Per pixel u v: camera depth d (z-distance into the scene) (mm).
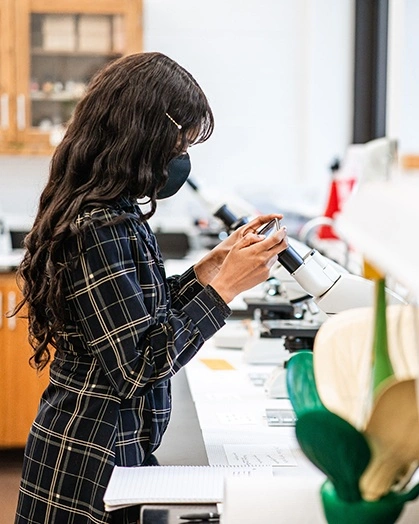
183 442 1891
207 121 1731
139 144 1638
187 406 2238
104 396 1663
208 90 5301
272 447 1834
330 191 4242
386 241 861
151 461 1747
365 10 5188
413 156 3426
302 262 1864
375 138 5180
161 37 5242
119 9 4910
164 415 1760
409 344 1196
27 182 5145
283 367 2312
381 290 1035
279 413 2117
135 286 1625
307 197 5355
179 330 1638
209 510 1385
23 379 4223
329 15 5234
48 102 4934
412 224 829
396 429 957
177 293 2033
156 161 1665
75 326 1685
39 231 1690
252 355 2746
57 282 1634
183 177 1777
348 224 981
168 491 1460
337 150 5328
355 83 5246
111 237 1615
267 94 5324
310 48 5254
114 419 1657
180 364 1646
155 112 1642
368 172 3436
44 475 1675
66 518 1649
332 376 1206
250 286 1736
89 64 4945
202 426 2010
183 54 5258
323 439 960
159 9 5219
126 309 1602
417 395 934
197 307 1689
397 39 4051
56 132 4883
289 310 2766
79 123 1698
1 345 4199
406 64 3982
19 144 4879
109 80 1672
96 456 1641
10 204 5141
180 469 1600
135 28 4926
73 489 1647
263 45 5289
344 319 1267
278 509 1124
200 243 5168
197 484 1502
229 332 3068
